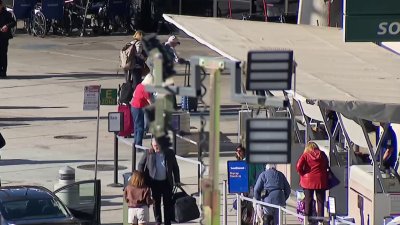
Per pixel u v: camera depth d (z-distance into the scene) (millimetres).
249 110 86375
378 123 64562
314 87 56531
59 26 166375
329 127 67000
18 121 98750
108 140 91875
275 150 36188
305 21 86250
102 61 140375
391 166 64188
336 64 63438
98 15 166625
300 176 65250
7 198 58438
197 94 36125
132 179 62781
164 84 36094
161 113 35875
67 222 57094
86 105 73688
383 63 64812
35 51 149375
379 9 57969
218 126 36625
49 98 111438
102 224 67375
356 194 63312
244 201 65938
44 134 93500
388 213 60125
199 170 69625
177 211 63906
